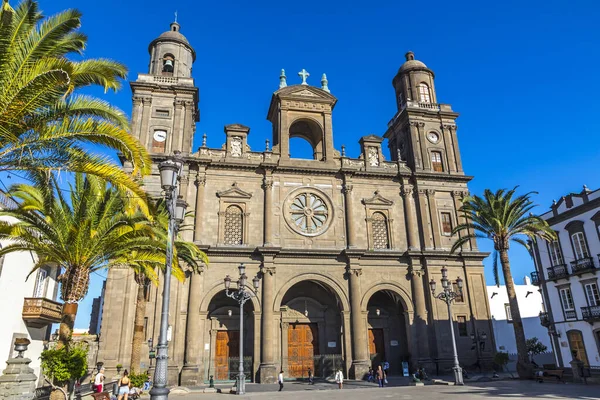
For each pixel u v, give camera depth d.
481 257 41.09
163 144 39.03
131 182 14.25
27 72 12.50
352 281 38.19
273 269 37.06
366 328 37.53
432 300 38.91
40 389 26.02
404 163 44.28
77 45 14.40
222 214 38.25
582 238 39.09
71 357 18.70
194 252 28.56
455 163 45.09
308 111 43.97
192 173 39.00
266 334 35.16
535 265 44.16
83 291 20.12
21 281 28.33
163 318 13.52
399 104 50.38
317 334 40.16
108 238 20.42
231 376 37.03
